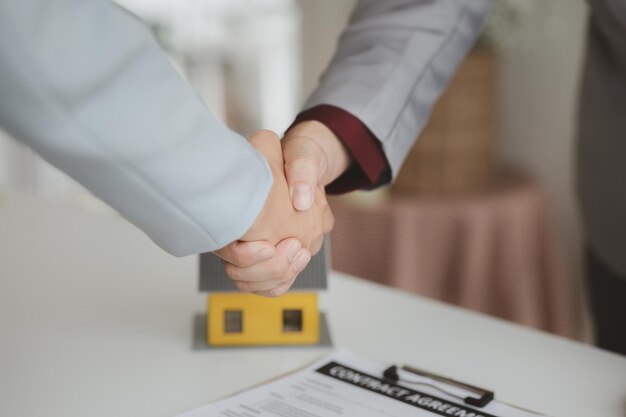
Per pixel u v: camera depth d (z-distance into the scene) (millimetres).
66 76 410
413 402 708
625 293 1315
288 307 832
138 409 711
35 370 781
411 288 1967
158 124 461
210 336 834
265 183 562
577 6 2100
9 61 392
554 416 702
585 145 1308
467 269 1969
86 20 420
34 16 393
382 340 855
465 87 2037
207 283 817
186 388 749
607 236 1307
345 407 698
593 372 783
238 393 724
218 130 509
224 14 2686
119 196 488
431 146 2064
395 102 884
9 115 415
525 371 786
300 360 808
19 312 918
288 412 689
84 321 896
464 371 785
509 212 2008
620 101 1192
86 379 764
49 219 1262
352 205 1995
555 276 2135
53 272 1041
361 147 856
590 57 1244
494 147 2355
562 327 2150
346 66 902
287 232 667
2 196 1383
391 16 931
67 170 460
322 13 2643
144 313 917
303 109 867
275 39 2717
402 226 1961
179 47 2664
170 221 519
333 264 2023
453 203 2002
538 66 2219
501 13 2037
